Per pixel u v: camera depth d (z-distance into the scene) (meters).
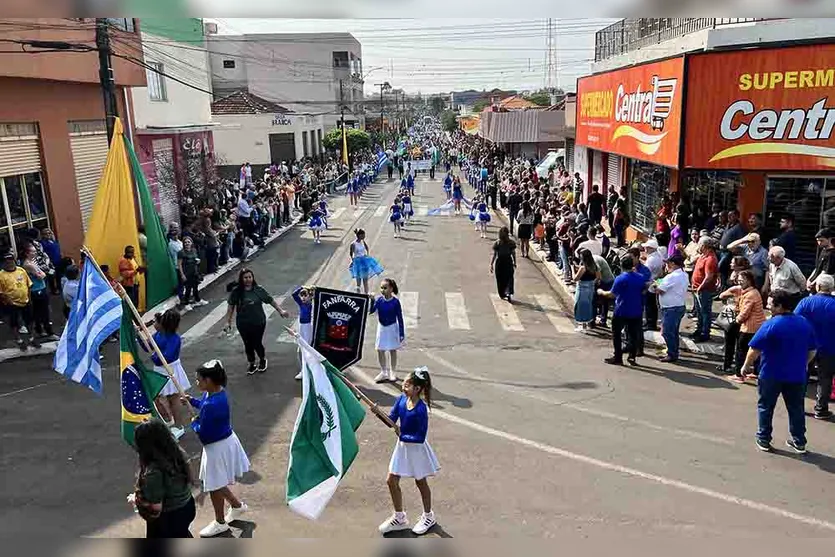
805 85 13.34
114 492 7.52
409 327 14.12
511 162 44.16
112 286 8.17
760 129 13.91
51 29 16.88
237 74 71.88
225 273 19.88
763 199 15.57
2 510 7.13
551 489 7.39
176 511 5.25
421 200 39.16
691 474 7.66
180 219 25.30
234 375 11.32
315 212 24.88
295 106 73.00
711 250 12.12
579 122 27.11
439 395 10.28
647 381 10.71
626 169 23.22
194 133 30.48
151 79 26.77
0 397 10.41
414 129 177.75
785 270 10.87
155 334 8.90
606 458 8.09
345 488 7.55
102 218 12.82
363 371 11.48
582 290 13.51
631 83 18.69
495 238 25.31
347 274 19.44
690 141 14.59
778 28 14.44
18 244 17.00
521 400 10.02
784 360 7.86
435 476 7.73
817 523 6.64
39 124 17.61
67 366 8.08
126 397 7.32
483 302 16.11
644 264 13.12
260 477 7.80
